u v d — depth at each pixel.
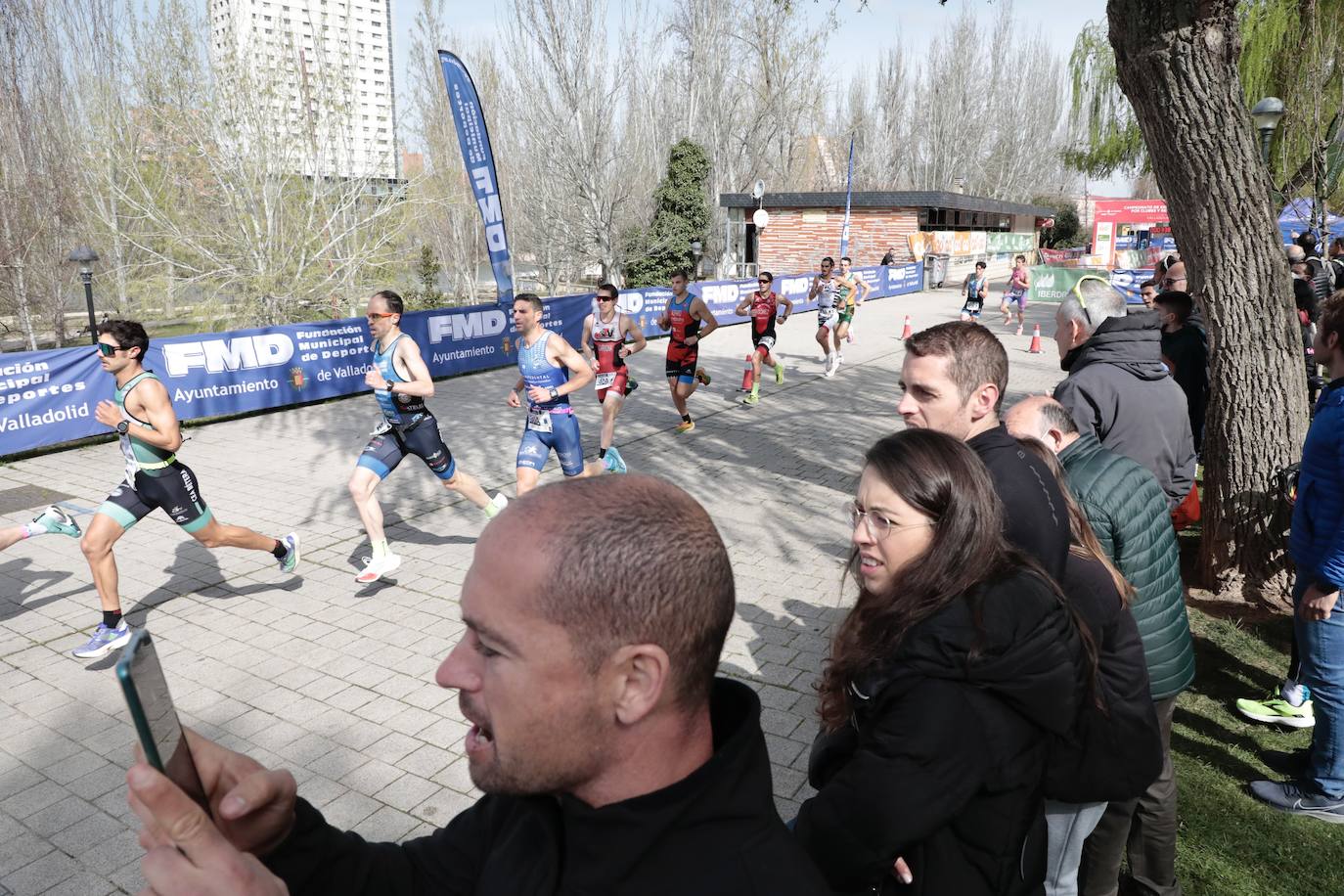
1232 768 3.77
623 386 8.23
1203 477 5.57
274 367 11.64
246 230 19.16
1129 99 5.29
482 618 0.90
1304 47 10.19
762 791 0.98
